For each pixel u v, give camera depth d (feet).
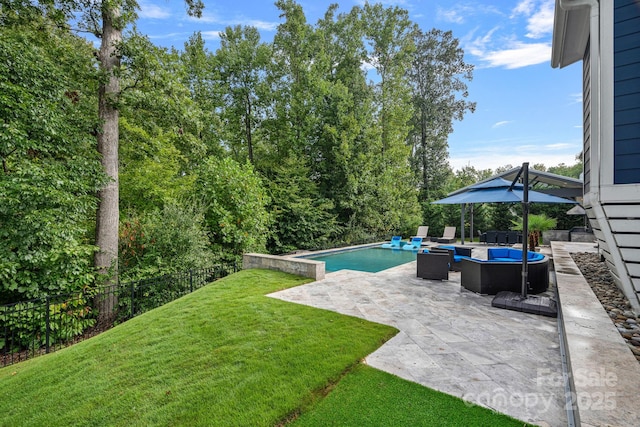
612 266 14.84
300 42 60.59
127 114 32.42
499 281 19.52
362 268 37.29
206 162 38.42
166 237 27.63
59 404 9.96
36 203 21.12
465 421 7.66
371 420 7.89
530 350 11.59
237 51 61.41
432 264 24.57
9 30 23.34
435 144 89.15
